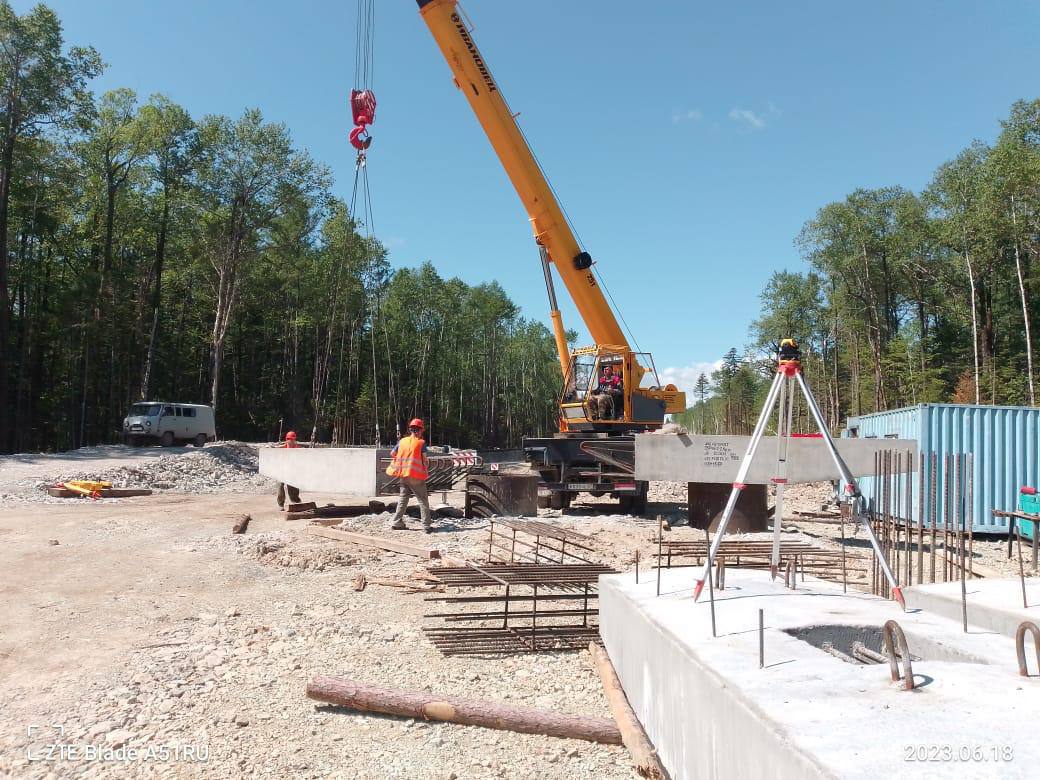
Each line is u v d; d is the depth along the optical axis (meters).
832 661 3.45
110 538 12.35
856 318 55.47
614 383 16.67
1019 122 36.88
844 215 52.56
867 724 2.64
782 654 3.56
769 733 2.59
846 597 5.02
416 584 8.95
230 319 51.38
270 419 55.97
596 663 5.88
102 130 41.62
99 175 42.72
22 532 12.92
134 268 47.31
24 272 40.31
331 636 6.89
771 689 3.03
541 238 16.06
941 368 47.31
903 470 12.73
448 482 14.78
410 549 10.87
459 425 70.56
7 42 32.75
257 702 5.24
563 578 6.91
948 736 2.52
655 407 16.86
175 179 44.09
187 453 26.47
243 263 45.47
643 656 4.41
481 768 4.23
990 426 14.17
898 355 48.53
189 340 52.91
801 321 59.53
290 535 12.28
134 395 48.88
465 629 6.83
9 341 42.06
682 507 17.75
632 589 5.34
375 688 5.07
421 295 67.75
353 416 59.53
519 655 6.34
